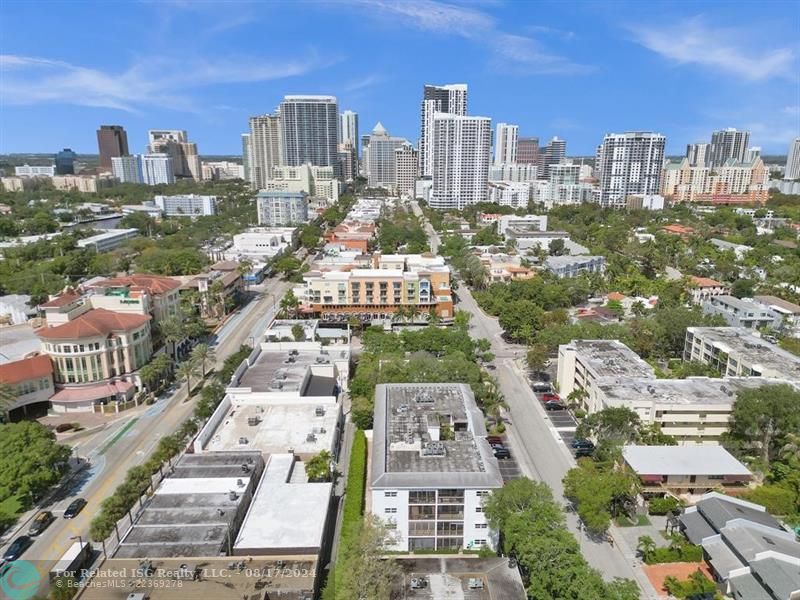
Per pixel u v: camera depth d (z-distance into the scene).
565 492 93.50
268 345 148.50
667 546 84.12
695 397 113.00
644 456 98.00
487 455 86.56
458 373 124.31
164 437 108.50
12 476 89.50
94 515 91.38
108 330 134.38
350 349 160.12
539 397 137.88
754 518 81.62
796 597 65.94
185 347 170.88
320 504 83.94
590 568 73.06
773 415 102.81
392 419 98.38
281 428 108.56
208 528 77.25
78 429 121.06
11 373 122.62
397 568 70.31
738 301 183.88
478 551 81.25
